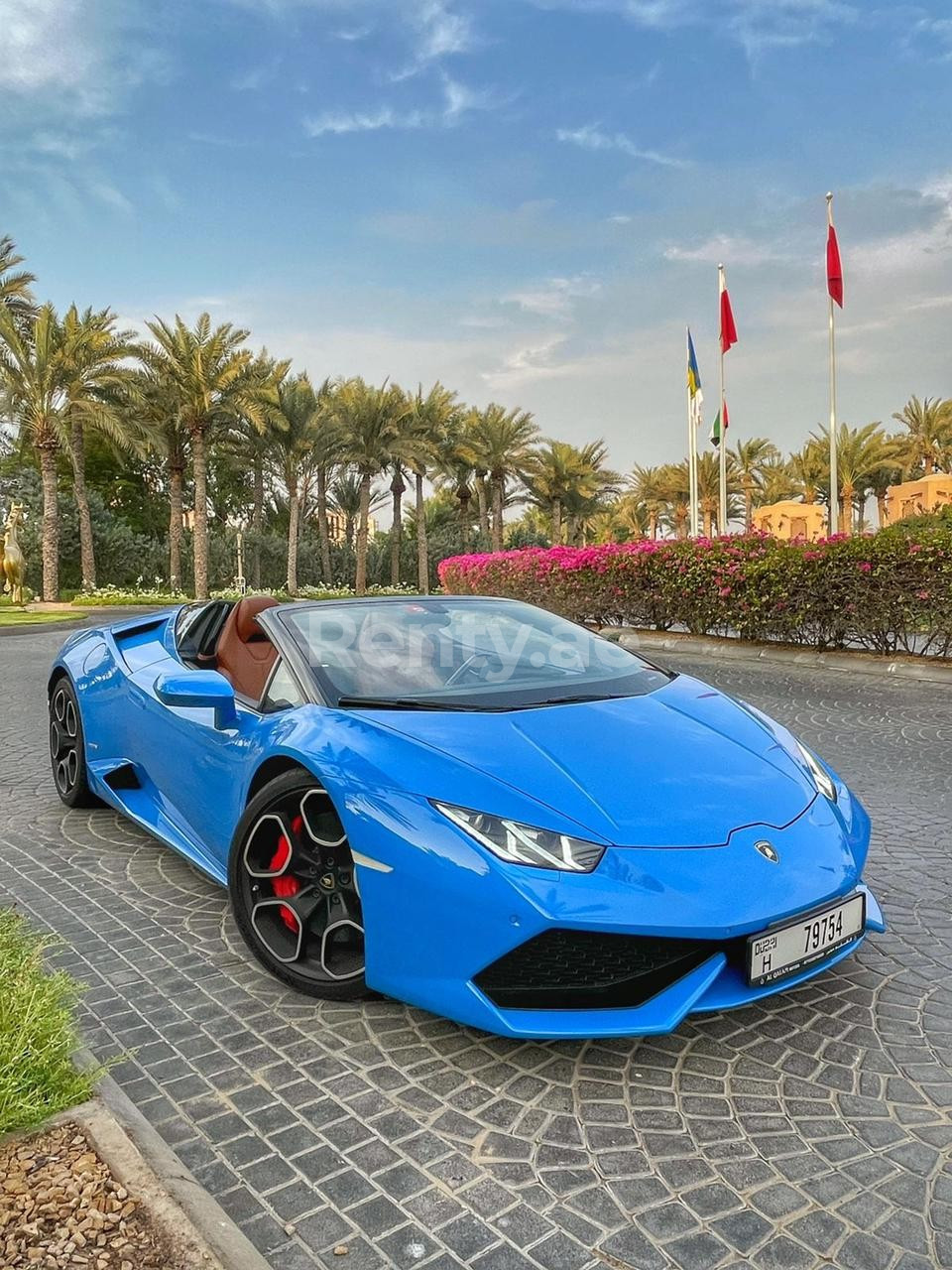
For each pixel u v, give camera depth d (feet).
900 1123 6.89
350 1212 6.03
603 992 7.37
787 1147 6.63
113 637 15.39
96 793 14.70
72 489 151.84
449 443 141.38
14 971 7.95
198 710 11.41
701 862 7.50
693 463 75.46
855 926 8.20
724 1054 7.84
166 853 13.37
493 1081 7.48
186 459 125.18
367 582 168.45
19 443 127.24
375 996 8.52
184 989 9.16
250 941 9.36
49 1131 6.27
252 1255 5.48
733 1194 6.16
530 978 7.38
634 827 7.67
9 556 81.30
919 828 14.07
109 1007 8.80
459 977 7.40
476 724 9.03
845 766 18.26
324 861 8.79
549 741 8.76
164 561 144.97
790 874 7.73
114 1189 5.71
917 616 33.14
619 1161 6.50
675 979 7.38
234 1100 7.28
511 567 53.21
